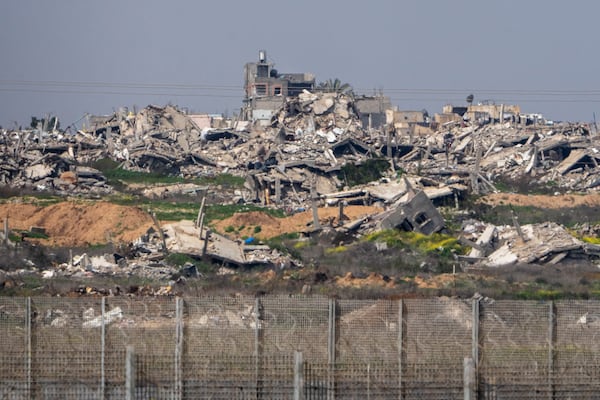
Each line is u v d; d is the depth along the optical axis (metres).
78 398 145.75
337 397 145.12
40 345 148.12
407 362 146.75
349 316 148.88
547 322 151.12
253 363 146.38
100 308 151.88
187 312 150.25
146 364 145.38
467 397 144.62
